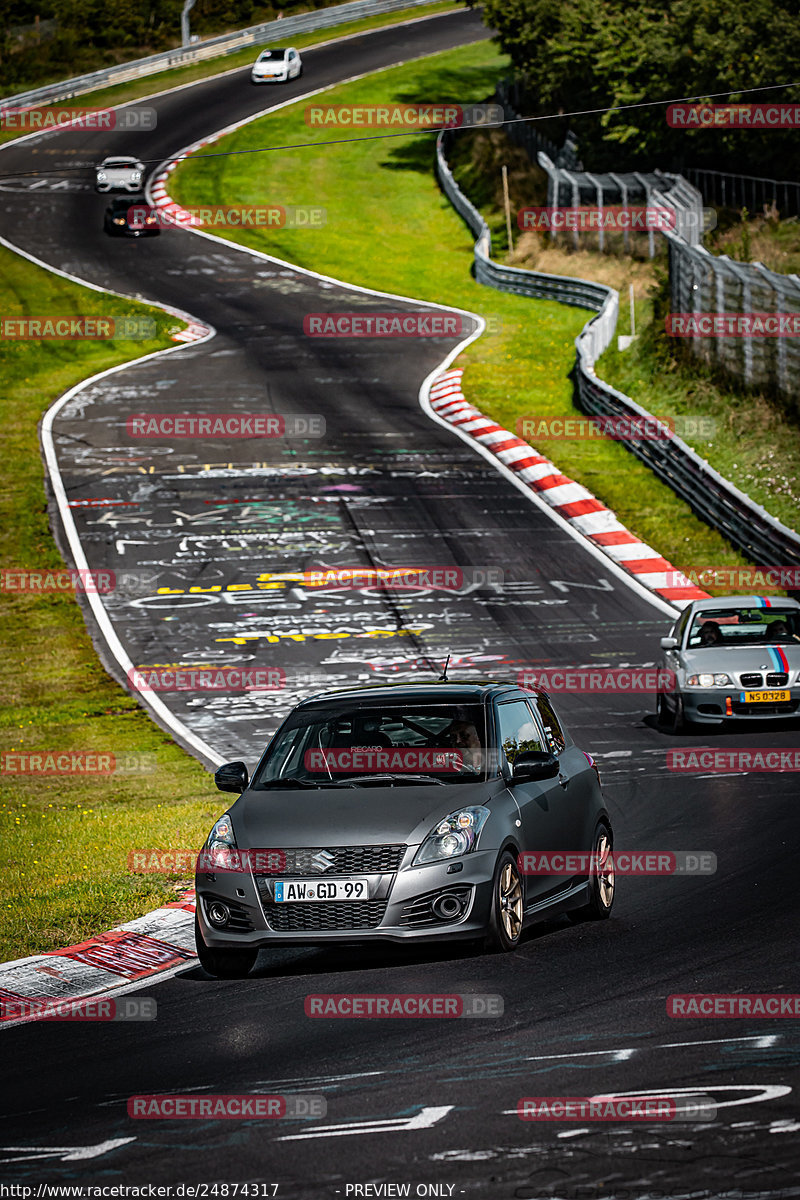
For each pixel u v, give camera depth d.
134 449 95.38
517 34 170.25
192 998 21.14
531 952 22.41
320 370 116.19
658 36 132.25
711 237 126.88
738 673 45.19
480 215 174.62
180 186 184.50
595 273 137.75
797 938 22.11
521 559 73.25
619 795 36.75
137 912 26.58
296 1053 17.56
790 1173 12.56
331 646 60.91
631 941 22.88
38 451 95.00
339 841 21.61
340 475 89.12
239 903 21.72
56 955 24.08
